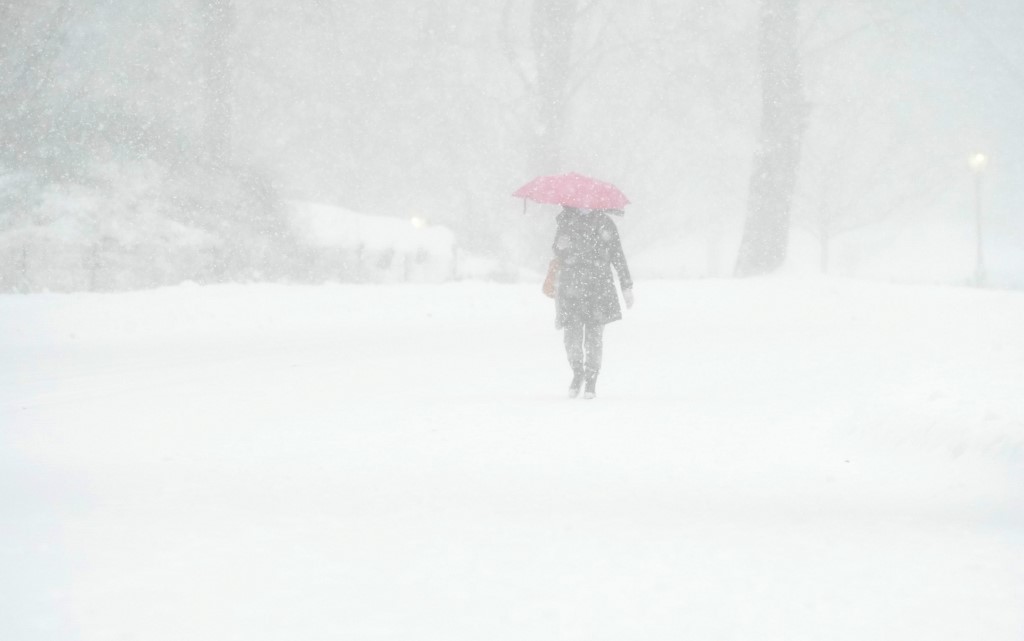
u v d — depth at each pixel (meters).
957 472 15.73
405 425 20.81
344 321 51.28
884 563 10.70
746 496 14.42
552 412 22.38
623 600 9.38
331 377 29.59
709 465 16.70
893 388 22.92
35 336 44.81
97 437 20.08
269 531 12.21
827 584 9.90
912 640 8.21
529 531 12.23
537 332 44.81
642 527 12.46
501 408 23.02
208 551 11.20
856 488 14.96
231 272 71.00
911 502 14.00
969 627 8.53
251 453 18.09
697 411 22.34
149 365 33.59
